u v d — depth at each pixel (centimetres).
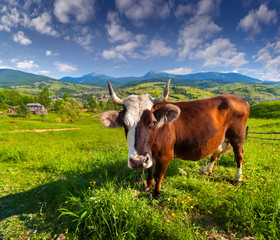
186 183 414
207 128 377
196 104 397
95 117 8731
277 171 479
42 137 2375
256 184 388
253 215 296
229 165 550
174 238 252
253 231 271
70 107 7888
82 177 496
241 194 334
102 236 261
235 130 425
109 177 486
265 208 294
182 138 370
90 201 311
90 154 775
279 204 292
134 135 290
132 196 332
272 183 394
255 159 565
